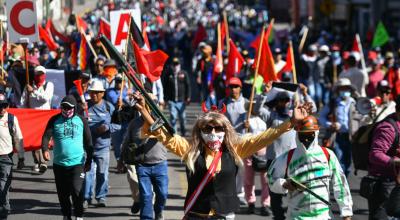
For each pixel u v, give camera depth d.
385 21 97.19
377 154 18.34
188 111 52.78
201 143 16.02
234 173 16.06
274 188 17.19
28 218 24.55
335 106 29.42
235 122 26.27
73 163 22.50
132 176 24.09
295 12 141.25
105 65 32.06
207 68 45.28
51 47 45.34
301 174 16.92
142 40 30.66
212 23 112.38
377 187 18.78
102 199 26.05
